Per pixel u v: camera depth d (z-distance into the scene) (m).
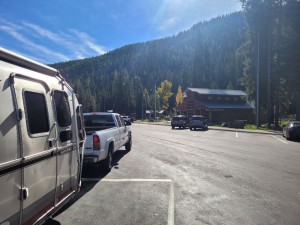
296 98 47.28
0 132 3.96
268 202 7.43
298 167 12.09
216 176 10.33
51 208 5.48
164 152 16.31
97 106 143.00
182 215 6.52
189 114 71.81
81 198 7.77
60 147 5.80
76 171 6.83
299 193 8.23
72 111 6.68
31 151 4.69
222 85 143.00
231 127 47.34
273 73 47.31
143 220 6.23
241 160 13.75
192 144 20.62
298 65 43.03
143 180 9.77
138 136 27.89
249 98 53.06
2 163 3.95
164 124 61.53
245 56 53.22
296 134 25.06
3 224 3.94
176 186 8.98
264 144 21.61
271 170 11.42
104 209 6.92
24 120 4.55
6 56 4.38
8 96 4.23
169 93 111.25
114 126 13.55
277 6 46.12
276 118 46.94
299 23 43.62
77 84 144.62
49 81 5.63
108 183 9.37
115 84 138.88
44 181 5.12
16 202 4.25
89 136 10.10
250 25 50.09
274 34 48.25
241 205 7.20
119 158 14.19
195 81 146.38
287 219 6.29
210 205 7.19
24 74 4.73
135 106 125.88
